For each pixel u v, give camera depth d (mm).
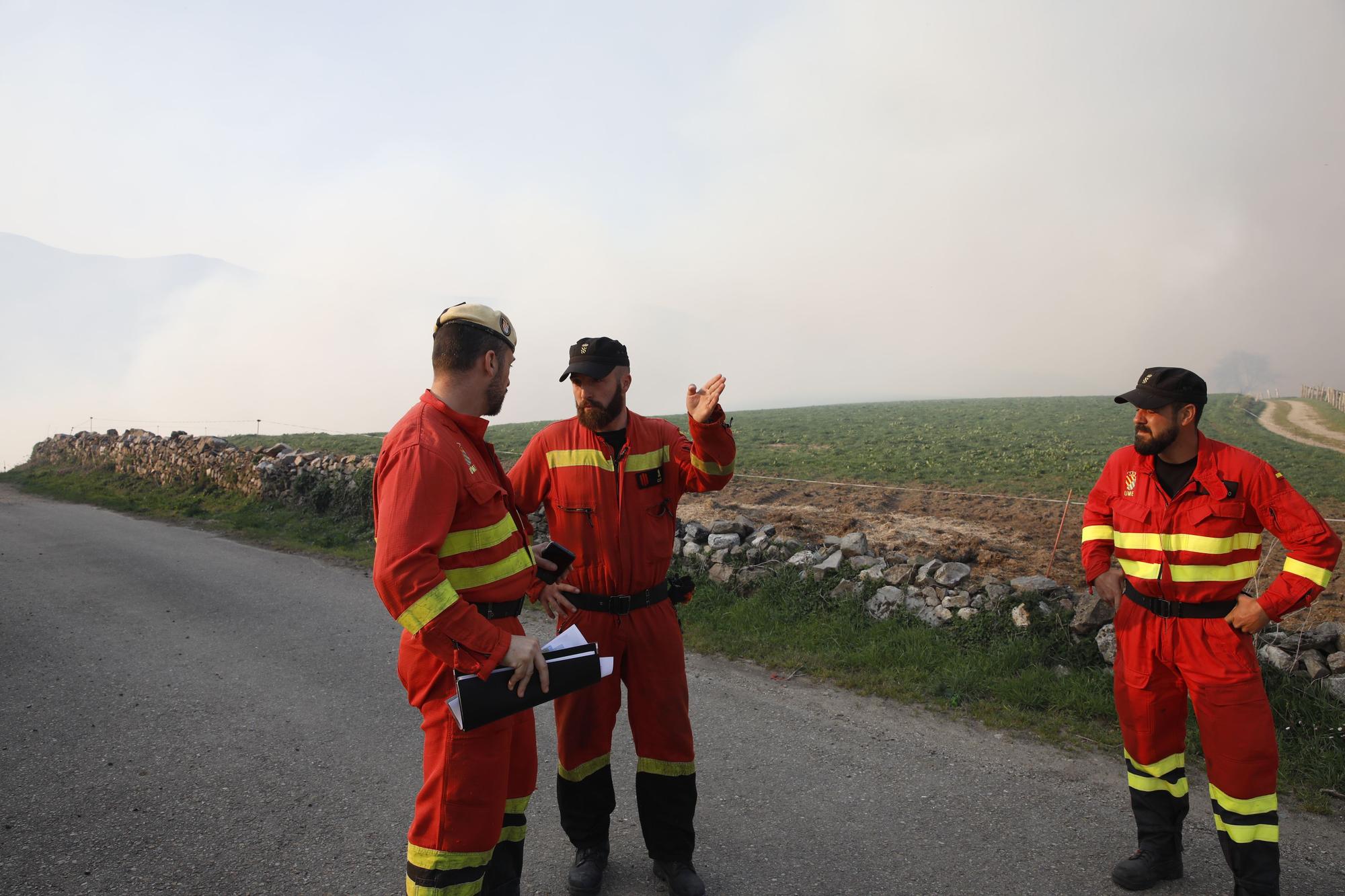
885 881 3227
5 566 10047
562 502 3238
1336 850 3510
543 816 3842
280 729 4902
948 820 3738
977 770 4289
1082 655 5691
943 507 13711
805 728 4871
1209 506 3070
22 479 22781
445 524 2297
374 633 7094
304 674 5977
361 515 13102
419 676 2471
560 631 3252
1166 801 3227
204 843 3537
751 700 5352
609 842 3422
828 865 3350
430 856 2373
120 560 10555
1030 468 20031
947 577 6828
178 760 4430
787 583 7473
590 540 3197
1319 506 16047
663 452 3322
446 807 2373
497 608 2523
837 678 5762
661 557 3295
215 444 18703
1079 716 4992
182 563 10352
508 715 2273
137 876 3262
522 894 3178
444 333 2584
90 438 24578
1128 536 3309
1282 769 4227
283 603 8219
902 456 23516
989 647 6016
